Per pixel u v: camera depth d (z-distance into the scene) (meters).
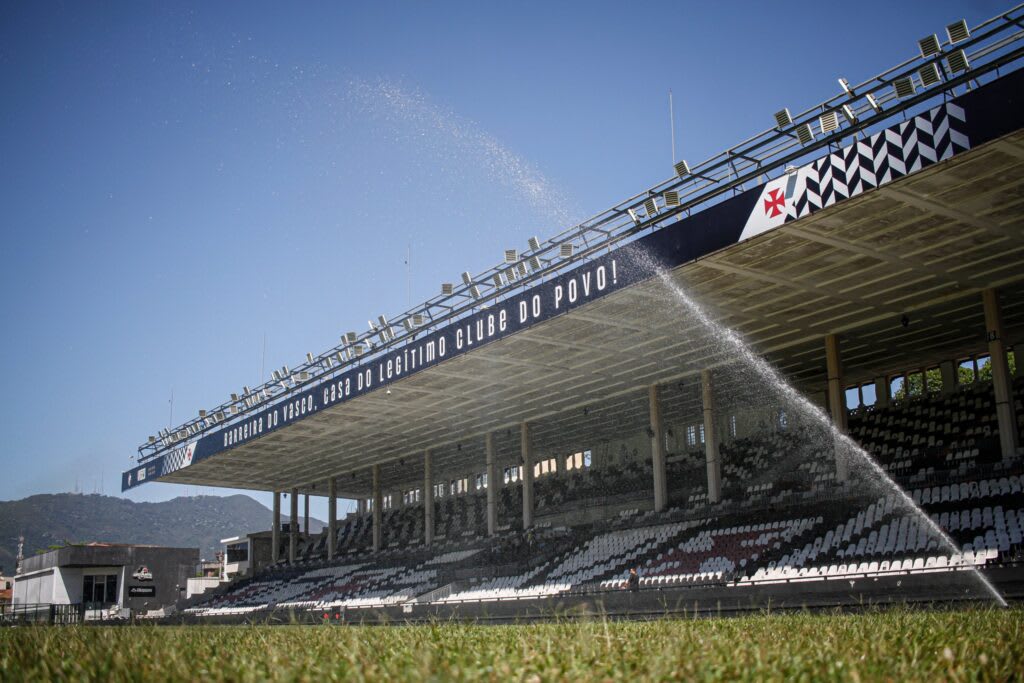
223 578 102.75
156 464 75.06
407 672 7.43
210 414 67.19
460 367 47.81
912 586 31.80
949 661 8.54
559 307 37.28
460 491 82.75
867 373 56.12
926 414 51.75
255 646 11.37
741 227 30.52
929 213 29.88
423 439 68.00
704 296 37.56
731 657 8.50
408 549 71.62
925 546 35.22
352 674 7.35
